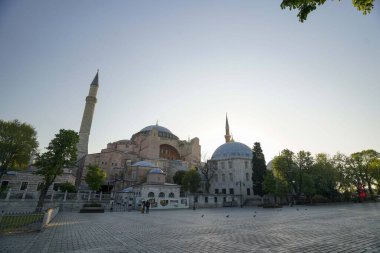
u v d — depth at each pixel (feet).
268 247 26.71
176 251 25.73
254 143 208.23
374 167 205.87
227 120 339.16
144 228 47.21
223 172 223.30
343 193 214.69
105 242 31.91
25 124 141.79
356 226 44.78
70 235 38.47
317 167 192.44
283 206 154.92
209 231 41.57
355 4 19.54
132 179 206.90
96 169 153.07
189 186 181.78
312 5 19.94
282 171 183.62
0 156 131.13
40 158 104.06
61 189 137.80
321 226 45.75
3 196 103.86
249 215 81.51
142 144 272.72
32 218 45.44
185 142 298.97
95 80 255.29
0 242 32.22
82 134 232.12
